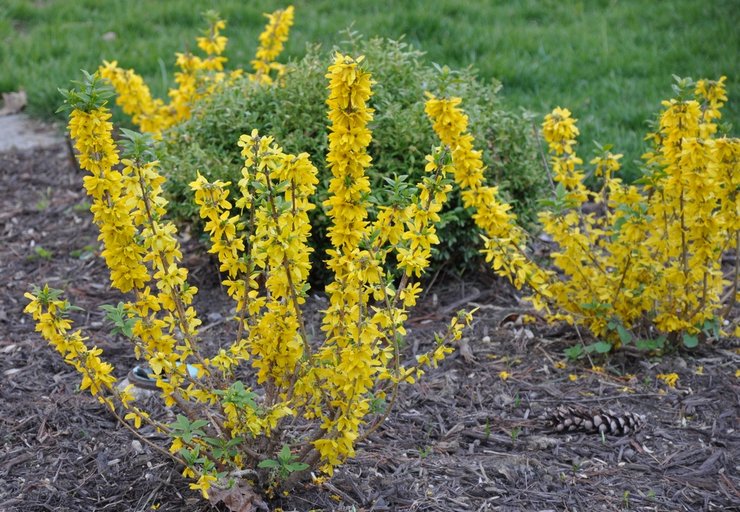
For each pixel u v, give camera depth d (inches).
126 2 357.7
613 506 116.3
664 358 152.0
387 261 174.4
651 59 285.1
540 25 325.7
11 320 173.3
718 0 324.5
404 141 171.5
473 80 190.7
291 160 97.7
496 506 116.2
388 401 141.2
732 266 185.3
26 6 353.4
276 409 106.3
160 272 106.3
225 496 109.4
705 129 138.9
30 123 286.0
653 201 150.3
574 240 148.1
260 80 210.2
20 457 128.2
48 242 209.5
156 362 105.0
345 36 307.3
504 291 180.5
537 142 184.4
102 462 126.6
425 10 327.3
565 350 154.8
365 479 121.0
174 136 189.2
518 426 135.3
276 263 102.3
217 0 350.0
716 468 124.1
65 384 149.2
